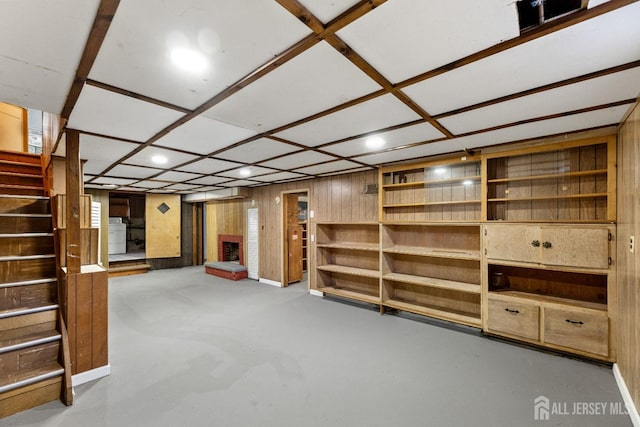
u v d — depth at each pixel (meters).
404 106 1.93
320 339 3.27
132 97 1.74
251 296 5.13
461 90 1.70
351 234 4.98
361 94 1.74
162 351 2.98
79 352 2.39
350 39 1.21
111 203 8.56
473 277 3.63
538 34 1.18
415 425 1.92
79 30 1.12
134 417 1.99
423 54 1.33
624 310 2.25
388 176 4.18
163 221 7.88
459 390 2.29
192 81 1.56
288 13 1.04
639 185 1.89
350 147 3.01
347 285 5.09
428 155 3.44
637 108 1.89
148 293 5.36
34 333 2.35
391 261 4.27
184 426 1.91
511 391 2.27
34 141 5.68
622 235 2.32
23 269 2.61
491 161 3.28
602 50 1.29
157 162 3.62
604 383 2.36
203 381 2.43
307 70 1.45
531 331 2.91
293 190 5.65
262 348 3.04
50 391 2.15
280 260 5.94
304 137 2.62
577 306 2.71
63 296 2.44
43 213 3.22
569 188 2.88
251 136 2.58
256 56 1.33
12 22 1.05
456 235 3.73
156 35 1.16
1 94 1.67
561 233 2.72
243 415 2.01
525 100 1.86
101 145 2.80
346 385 2.37
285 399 2.19
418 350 2.98
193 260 8.54
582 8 1.03
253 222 6.61
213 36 1.18
